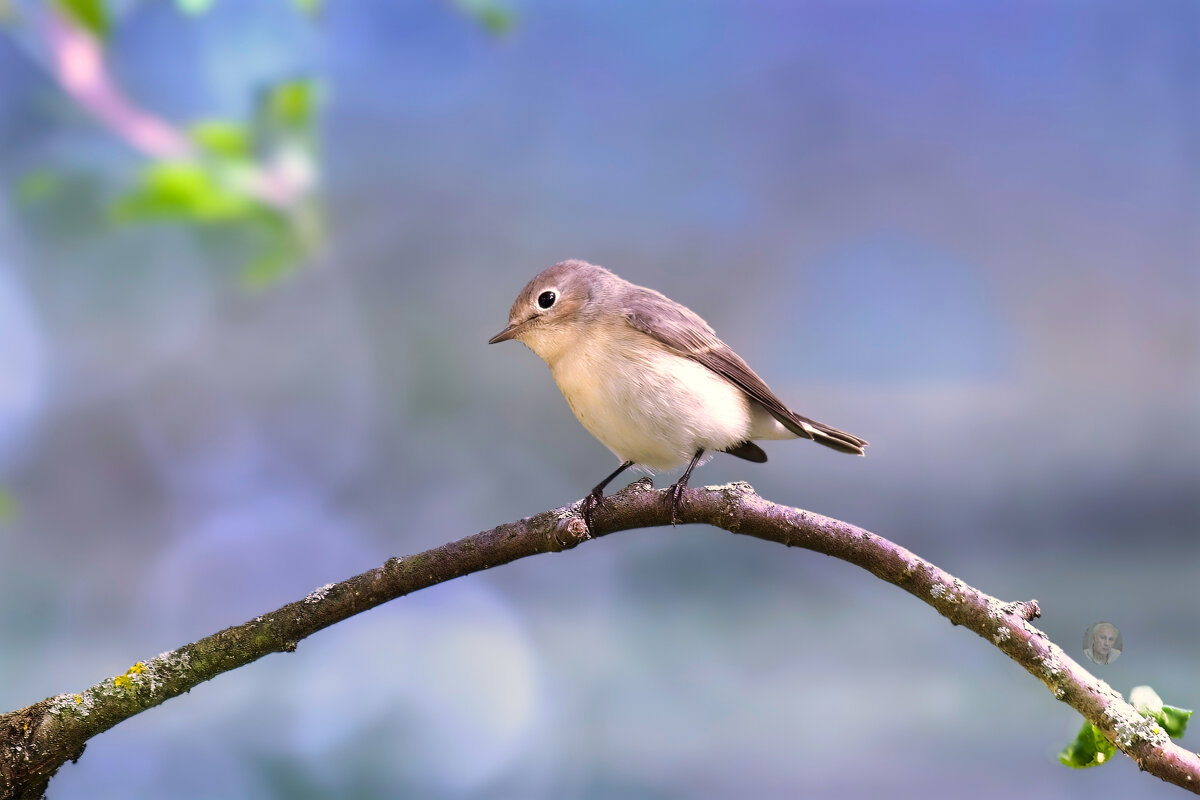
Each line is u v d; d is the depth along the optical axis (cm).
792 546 471
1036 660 469
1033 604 470
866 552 471
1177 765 468
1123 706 468
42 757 470
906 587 470
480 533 471
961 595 470
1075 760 469
